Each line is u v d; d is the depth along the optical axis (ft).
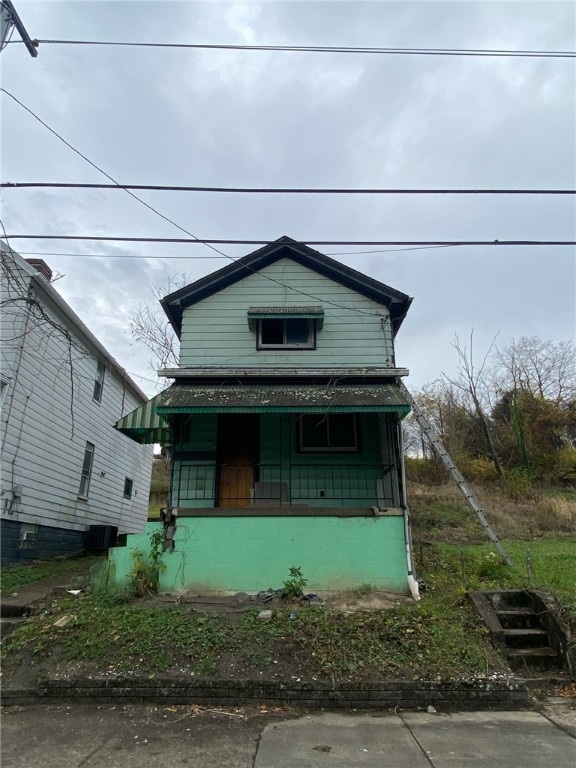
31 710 15.96
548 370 99.76
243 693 16.63
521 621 21.17
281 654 17.88
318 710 16.08
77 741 13.58
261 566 24.13
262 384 31.42
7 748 13.16
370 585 23.88
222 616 20.61
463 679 16.80
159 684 16.71
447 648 18.21
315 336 34.65
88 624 19.67
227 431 32.78
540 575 25.22
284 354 34.09
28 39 19.35
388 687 16.61
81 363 45.11
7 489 32.83
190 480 31.32
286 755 12.71
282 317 33.78
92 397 48.14
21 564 34.14
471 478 73.00
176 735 13.99
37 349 36.88
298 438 32.37
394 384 31.04
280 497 29.04
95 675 16.97
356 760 12.44
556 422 81.92
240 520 24.80
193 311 35.35
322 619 19.95
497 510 47.47
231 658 17.65
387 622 19.74
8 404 33.09
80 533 45.21
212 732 14.21
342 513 24.89
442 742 13.56
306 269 36.58
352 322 35.04
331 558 24.27
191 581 23.91
